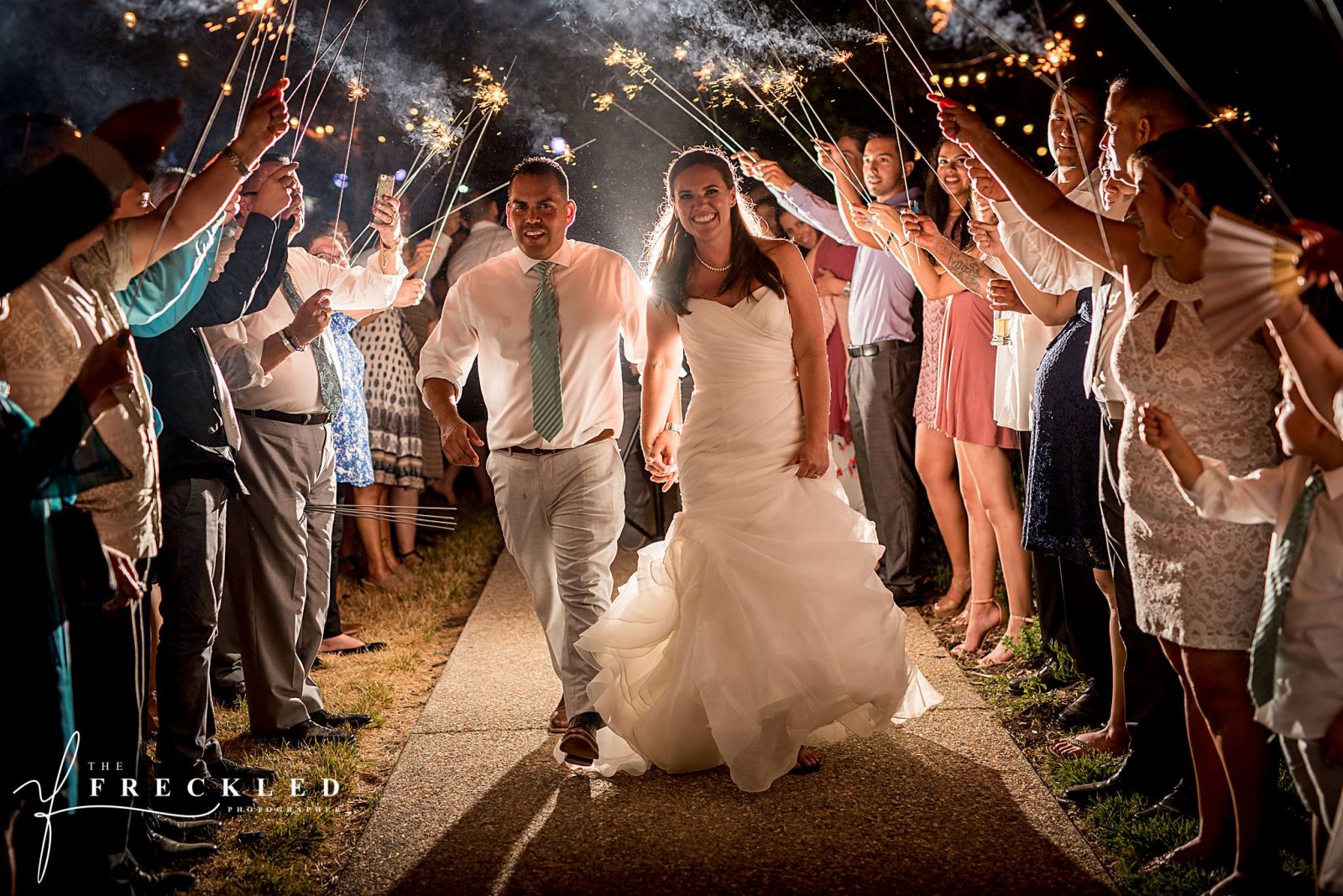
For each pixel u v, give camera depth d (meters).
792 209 5.92
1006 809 3.63
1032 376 4.52
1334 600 2.47
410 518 5.00
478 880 3.33
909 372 5.78
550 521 4.28
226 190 3.13
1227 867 3.13
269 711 4.38
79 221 2.37
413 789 3.96
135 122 2.45
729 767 3.77
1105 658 4.23
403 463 6.69
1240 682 2.92
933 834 3.48
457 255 7.38
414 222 7.62
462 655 5.43
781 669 3.77
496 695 4.86
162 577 3.78
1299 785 2.64
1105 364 3.28
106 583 2.69
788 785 3.87
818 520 4.02
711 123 7.46
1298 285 2.22
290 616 4.34
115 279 2.99
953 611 5.76
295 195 3.97
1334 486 2.48
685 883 3.25
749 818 3.64
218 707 4.79
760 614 3.82
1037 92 7.31
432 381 4.36
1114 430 3.37
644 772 4.01
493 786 3.96
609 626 3.99
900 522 5.90
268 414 4.23
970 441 4.98
